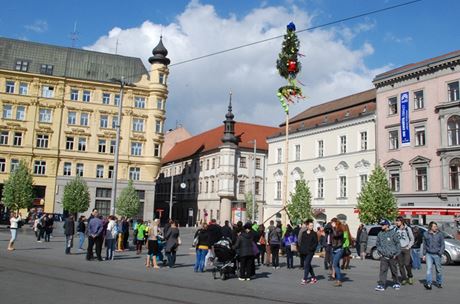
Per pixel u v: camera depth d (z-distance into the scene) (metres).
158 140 71.56
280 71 31.25
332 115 56.34
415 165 44.19
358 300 12.35
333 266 15.90
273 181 63.78
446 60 42.09
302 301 11.92
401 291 14.39
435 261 15.24
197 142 96.25
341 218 51.50
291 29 31.08
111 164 69.69
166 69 72.88
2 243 29.55
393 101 47.75
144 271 17.72
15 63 68.56
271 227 21.78
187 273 17.66
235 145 80.12
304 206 52.19
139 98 72.00
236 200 79.00
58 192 66.81
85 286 13.08
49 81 68.31
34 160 66.62
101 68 72.62
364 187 42.72
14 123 66.00
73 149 68.44
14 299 10.70
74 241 34.28
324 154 55.19
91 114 69.56
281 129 65.75
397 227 16.88
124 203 64.25
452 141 41.47
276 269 20.62
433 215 41.38
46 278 14.31
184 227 83.62
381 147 47.88
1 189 64.94
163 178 106.06
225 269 16.25
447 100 42.16
